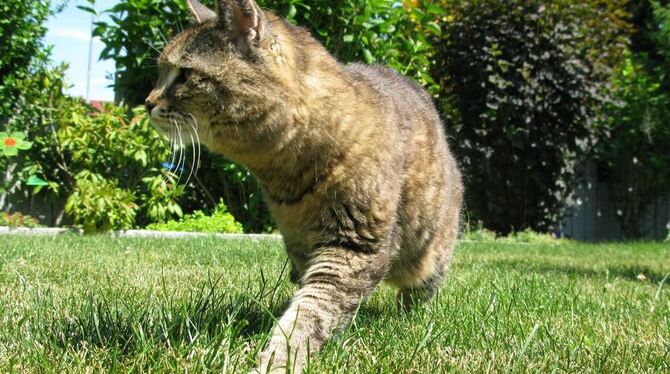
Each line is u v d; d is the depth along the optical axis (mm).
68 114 1735
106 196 1655
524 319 688
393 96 674
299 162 548
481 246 1862
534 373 492
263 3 1594
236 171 1718
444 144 779
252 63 539
